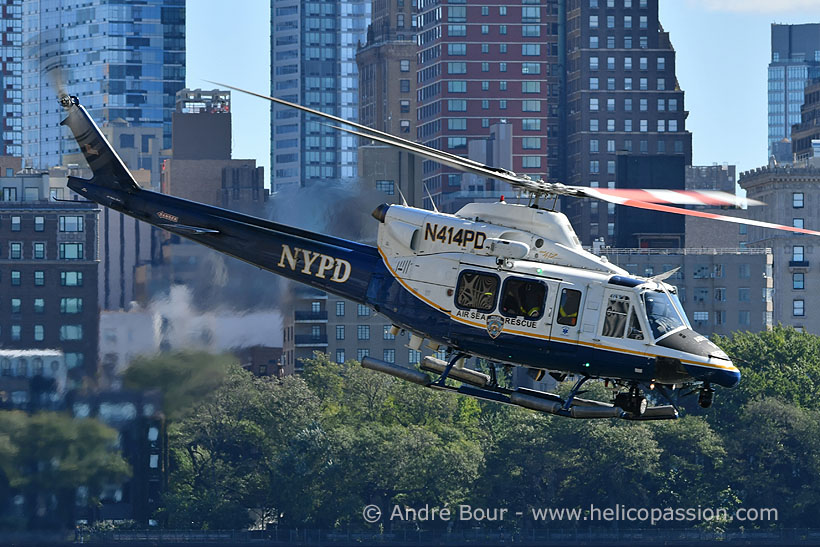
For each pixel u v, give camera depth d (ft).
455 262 515.09
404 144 474.49
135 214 601.62
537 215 510.17
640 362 494.18
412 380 517.55
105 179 609.01
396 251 532.32
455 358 520.01
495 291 506.89
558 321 499.92
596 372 500.33
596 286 499.51
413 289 523.29
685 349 491.72
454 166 488.02
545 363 502.79
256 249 570.87
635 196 463.83
